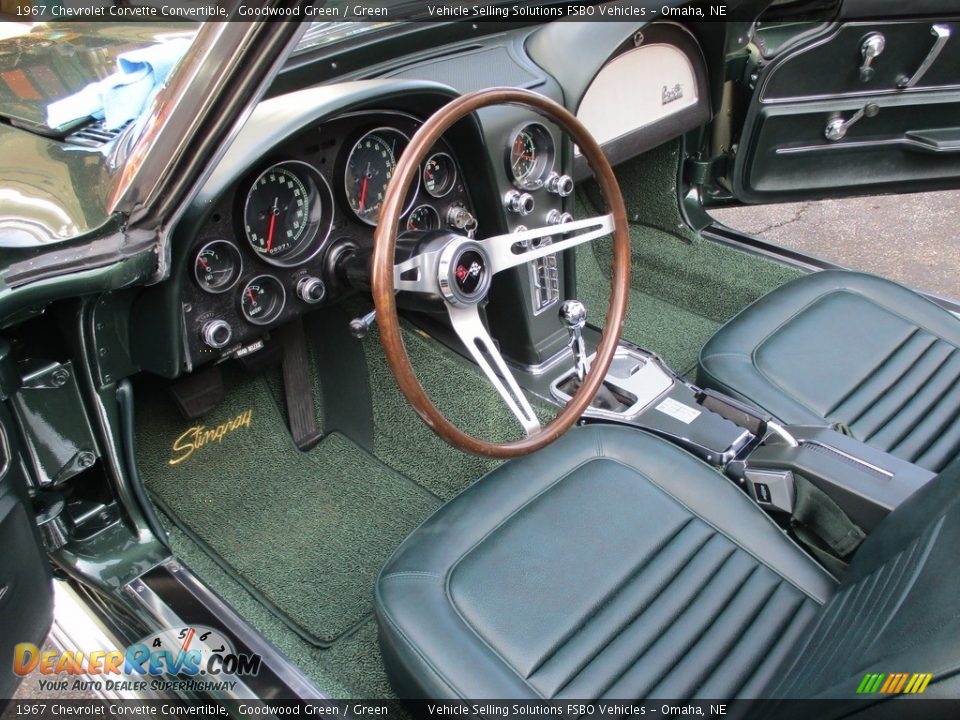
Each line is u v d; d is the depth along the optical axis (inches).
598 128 80.7
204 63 38.4
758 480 58.1
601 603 47.6
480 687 43.0
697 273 100.7
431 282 48.9
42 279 43.6
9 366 46.4
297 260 62.2
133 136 45.9
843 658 34.5
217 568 70.8
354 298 88.3
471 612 47.0
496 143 67.0
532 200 71.2
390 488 79.6
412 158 45.3
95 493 60.2
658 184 102.2
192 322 58.6
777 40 86.0
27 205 46.9
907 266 120.1
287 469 80.4
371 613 68.2
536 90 68.6
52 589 52.9
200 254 56.0
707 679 44.3
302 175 59.2
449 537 51.4
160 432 79.7
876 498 50.6
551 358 81.4
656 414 67.8
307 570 71.7
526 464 55.8
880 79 85.9
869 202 136.6
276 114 54.7
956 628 28.4
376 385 85.6
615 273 58.5
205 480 78.0
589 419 69.6
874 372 67.4
